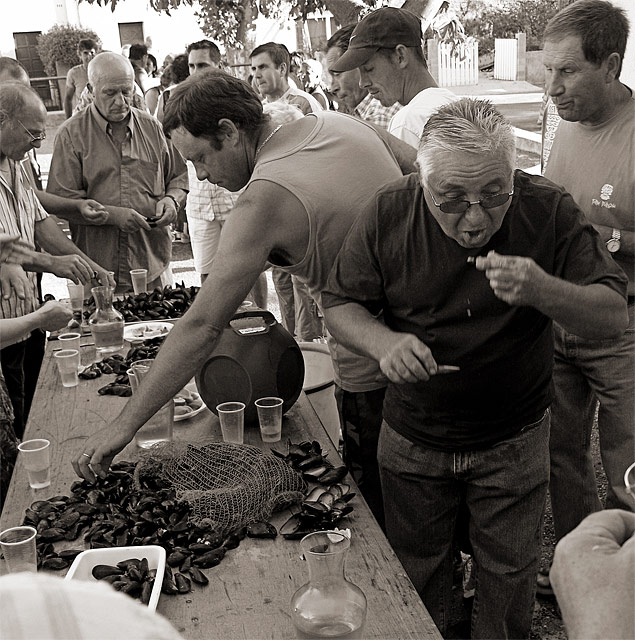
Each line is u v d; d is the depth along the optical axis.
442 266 2.03
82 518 1.99
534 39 17.61
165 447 2.23
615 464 2.87
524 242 2.01
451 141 1.81
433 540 2.35
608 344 2.79
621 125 2.72
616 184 2.73
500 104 14.70
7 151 3.63
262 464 2.10
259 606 1.69
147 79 9.41
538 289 1.86
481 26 17.52
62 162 4.59
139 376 2.55
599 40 2.60
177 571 1.80
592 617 1.01
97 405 2.79
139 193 4.69
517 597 2.31
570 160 2.89
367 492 2.83
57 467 2.36
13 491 2.23
